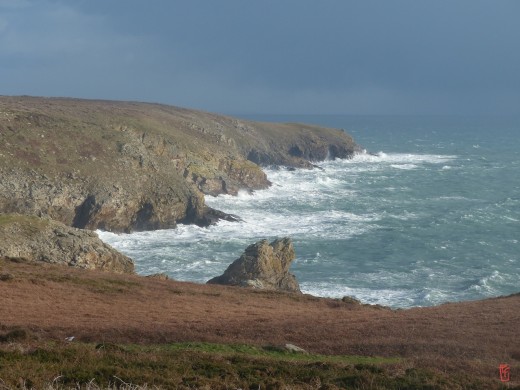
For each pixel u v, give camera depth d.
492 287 74.25
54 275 54.00
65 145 112.12
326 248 92.19
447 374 26.92
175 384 21.36
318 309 50.03
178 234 103.31
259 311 46.25
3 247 63.34
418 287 73.69
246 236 101.06
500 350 33.41
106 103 195.00
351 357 32.25
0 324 35.78
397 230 104.62
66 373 21.53
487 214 120.50
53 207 100.81
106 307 44.44
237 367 25.09
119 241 97.56
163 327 37.09
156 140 135.12
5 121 112.94
